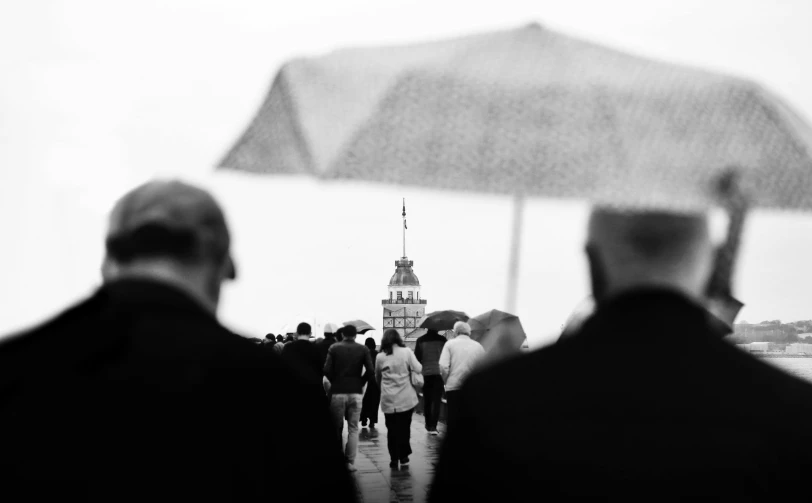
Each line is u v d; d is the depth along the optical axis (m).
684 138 1.78
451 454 1.95
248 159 2.06
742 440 1.77
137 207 2.23
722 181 1.75
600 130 1.78
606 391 1.85
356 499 2.19
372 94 1.88
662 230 1.95
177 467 1.88
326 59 2.01
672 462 1.77
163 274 2.17
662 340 1.90
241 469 1.92
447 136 1.80
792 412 1.82
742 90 1.86
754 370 1.89
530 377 1.92
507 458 1.83
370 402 18.48
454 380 11.27
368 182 1.77
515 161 1.76
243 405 1.98
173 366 1.98
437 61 1.89
